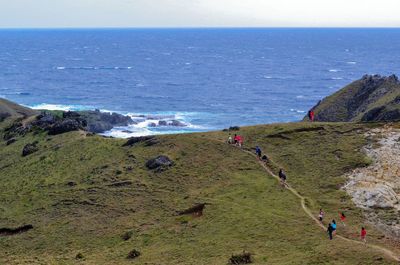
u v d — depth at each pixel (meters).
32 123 122.94
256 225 50.28
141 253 48.34
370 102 129.75
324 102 146.50
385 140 69.44
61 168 84.69
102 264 46.62
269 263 39.62
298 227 48.34
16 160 99.56
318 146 72.69
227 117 199.50
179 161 74.81
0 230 63.50
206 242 48.19
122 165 77.69
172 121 182.25
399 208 50.97
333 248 40.75
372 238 44.03
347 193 56.34
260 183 63.50
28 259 51.84
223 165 71.38
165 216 58.41
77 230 59.16
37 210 67.75
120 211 62.34
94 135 104.62
